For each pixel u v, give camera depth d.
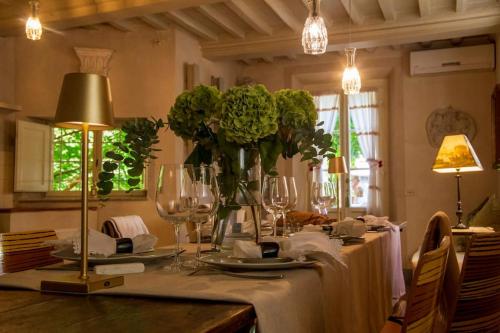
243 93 1.45
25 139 5.69
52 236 1.85
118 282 1.03
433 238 2.05
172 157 5.88
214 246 1.62
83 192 1.03
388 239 2.60
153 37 6.01
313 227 2.24
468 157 4.20
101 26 5.99
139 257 1.31
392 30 5.74
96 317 0.78
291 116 1.58
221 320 0.76
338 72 7.09
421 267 1.02
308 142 1.66
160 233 5.78
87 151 1.04
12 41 5.91
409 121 6.71
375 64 6.91
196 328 0.71
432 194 6.57
